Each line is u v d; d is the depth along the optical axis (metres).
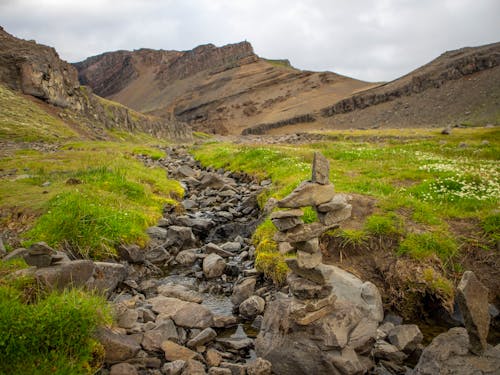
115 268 9.73
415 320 8.66
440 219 11.09
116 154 31.16
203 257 12.20
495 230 10.20
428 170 16.78
